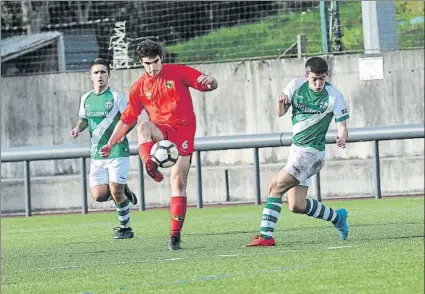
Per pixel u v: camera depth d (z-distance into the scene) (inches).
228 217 1167.0
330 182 1464.1
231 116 1562.5
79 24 1839.3
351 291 486.6
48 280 616.4
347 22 1841.8
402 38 1870.1
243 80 1560.0
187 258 697.0
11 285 600.4
